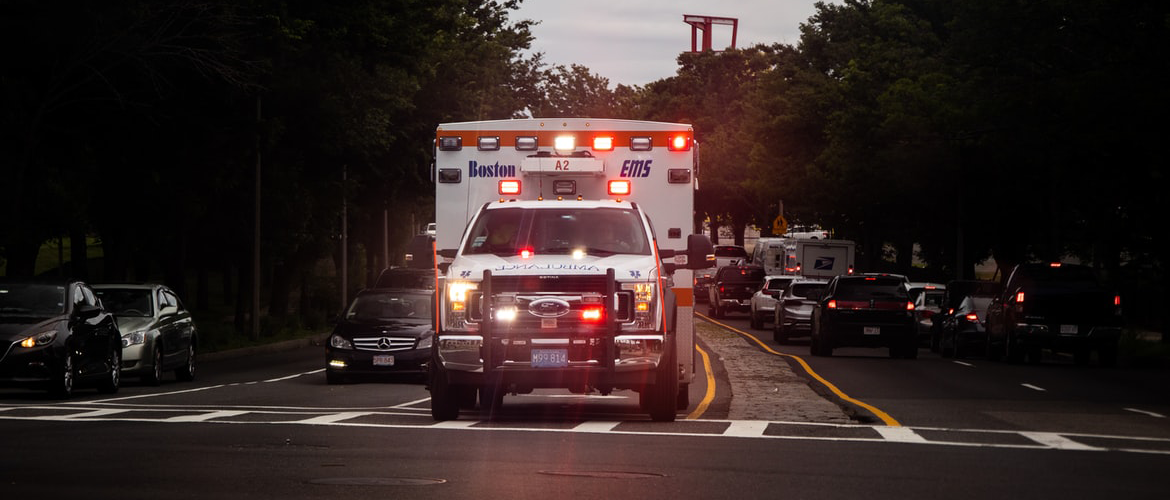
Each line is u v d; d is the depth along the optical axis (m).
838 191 84.88
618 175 25.55
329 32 51.25
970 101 58.00
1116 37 47.69
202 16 41.41
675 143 25.55
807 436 19.89
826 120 94.06
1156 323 68.25
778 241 99.88
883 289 48.94
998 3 50.25
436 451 17.53
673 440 19.12
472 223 23.31
